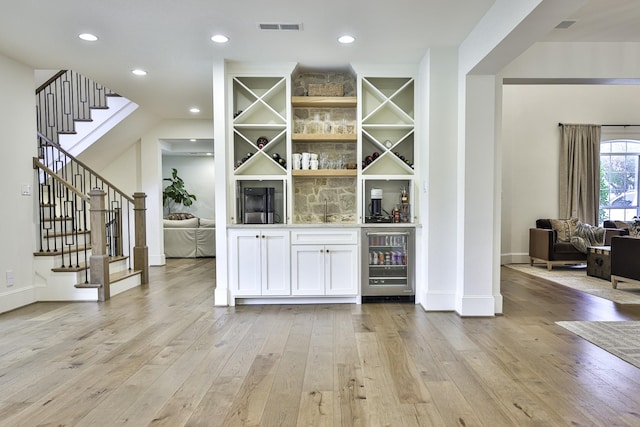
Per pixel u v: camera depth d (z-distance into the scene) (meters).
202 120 6.84
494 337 3.11
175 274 6.02
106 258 4.38
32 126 4.26
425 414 1.97
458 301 3.77
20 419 1.93
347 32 3.41
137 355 2.75
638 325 3.41
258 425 1.87
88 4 2.87
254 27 3.28
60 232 4.96
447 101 3.82
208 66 4.25
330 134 4.32
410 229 4.14
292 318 3.65
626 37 3.72
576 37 3.71
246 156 4.44
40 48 3.71
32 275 4.25
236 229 4.09
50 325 3.44
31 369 2.51
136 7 2.92
